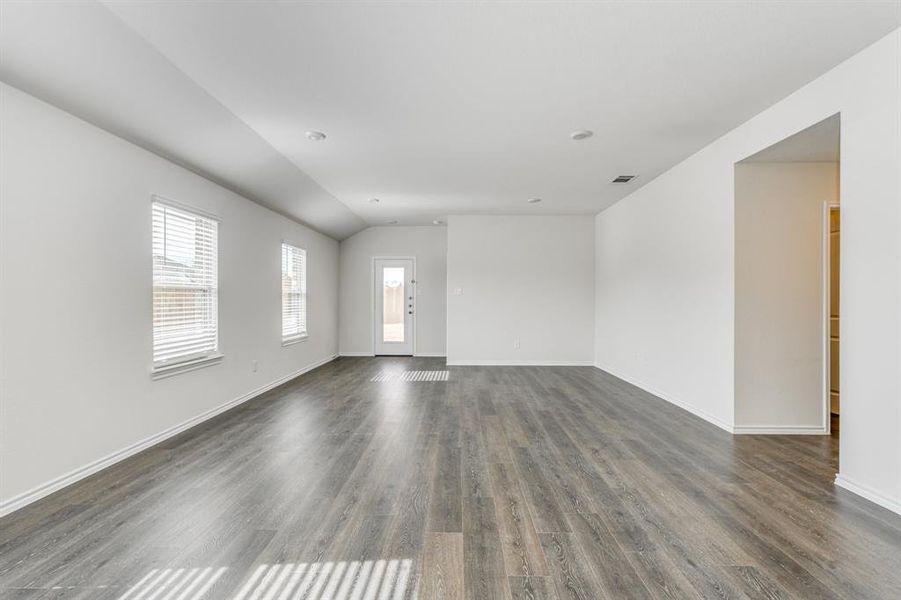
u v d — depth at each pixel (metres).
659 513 2.26
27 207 2.35
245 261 4.79
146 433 3.25
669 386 4.69
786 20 2.16
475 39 2.31
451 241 7.29
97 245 2.81
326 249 7.67
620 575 1.75
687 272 4.30
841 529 2.10
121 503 2.35
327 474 2.76
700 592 1.65
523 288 7.30
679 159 4.34
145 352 3.24
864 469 2.44
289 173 4.62
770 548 1.95
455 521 2.17
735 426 3.59
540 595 1.63
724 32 2.26
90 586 1.67
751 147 3.34
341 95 2.95
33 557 1.85
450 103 3.08
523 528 2.11
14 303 2.28
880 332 2.34
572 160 4.37
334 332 8.15
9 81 2.24
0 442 2.21
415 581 1.71
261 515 2.23
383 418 4.07
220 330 4.28
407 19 2.14
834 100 2.61
